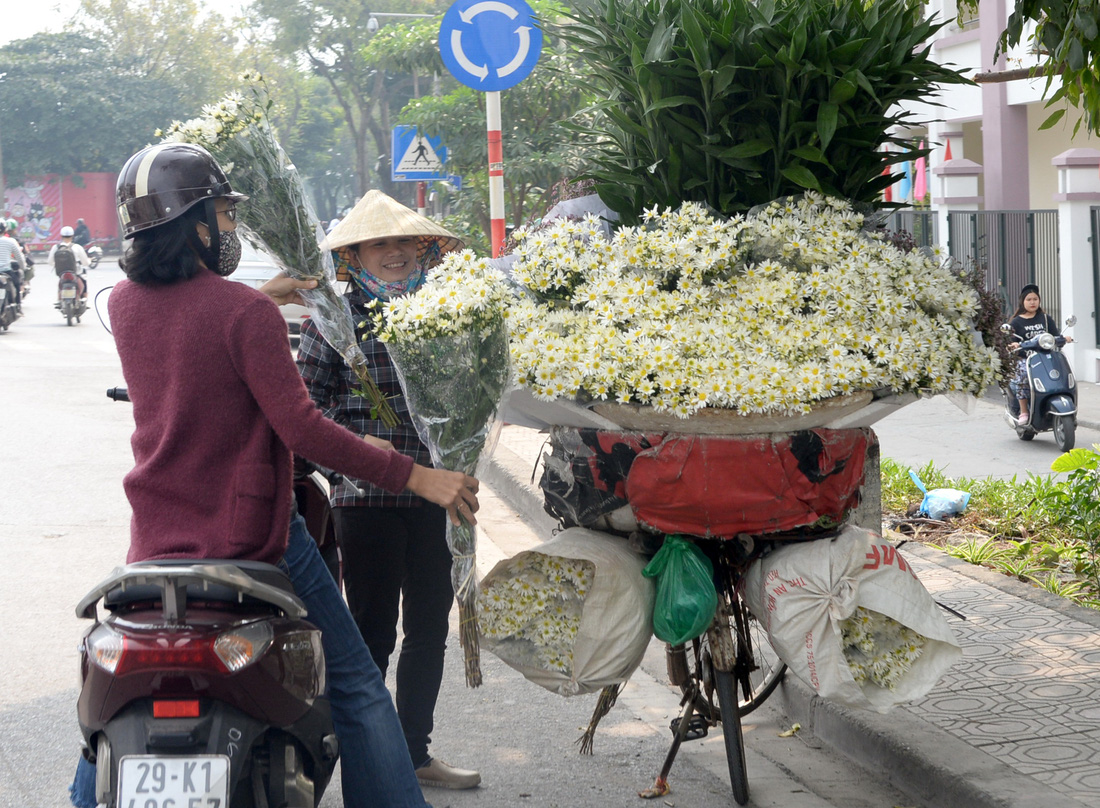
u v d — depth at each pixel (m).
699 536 3.27
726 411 3.09
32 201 59.81
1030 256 14.35
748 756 4.15
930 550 6.36
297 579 3.03
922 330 3.38
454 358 2.99
